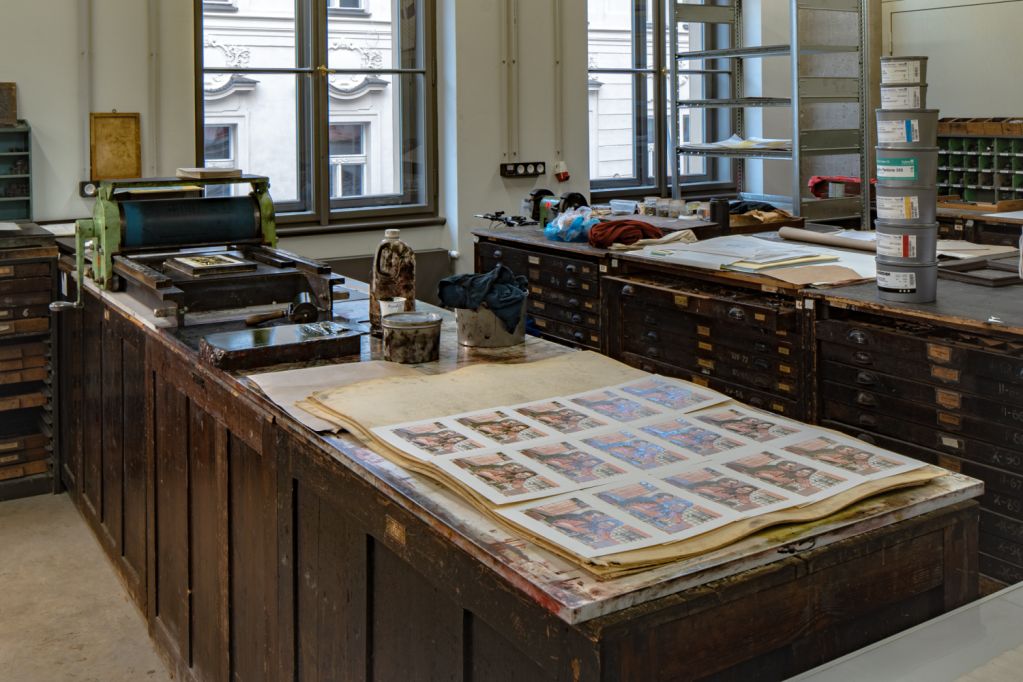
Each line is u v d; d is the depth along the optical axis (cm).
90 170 545
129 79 551
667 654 129
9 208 520
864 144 568
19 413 485
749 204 524
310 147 635
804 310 341
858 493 154
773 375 359
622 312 437
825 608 143
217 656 268
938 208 555
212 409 252
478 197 665
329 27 629
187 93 570
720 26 781
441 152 668
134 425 334
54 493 471
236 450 242
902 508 152
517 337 262
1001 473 278
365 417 194
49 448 473
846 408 330
